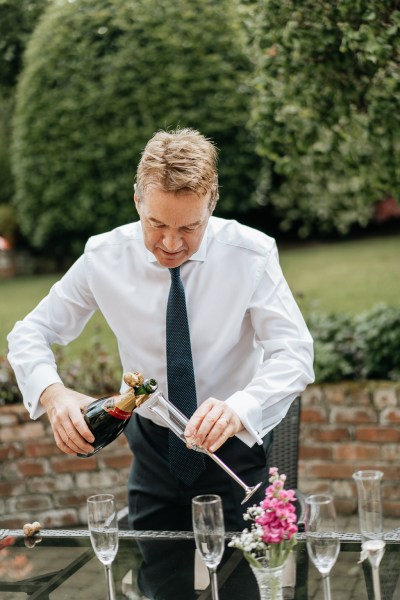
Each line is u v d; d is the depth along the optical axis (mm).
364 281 8570
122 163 8805
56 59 8750
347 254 9953
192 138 1809
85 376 4219
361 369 4023
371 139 3523
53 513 3975
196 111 8641
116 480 3979
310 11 3338
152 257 2100
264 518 1526
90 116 8766
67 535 2102
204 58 8531
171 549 1948
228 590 1739
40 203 9320
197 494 2156
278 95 3754
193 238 1841
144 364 2195
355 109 3750
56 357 4328
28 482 3963
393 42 3154
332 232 11188
